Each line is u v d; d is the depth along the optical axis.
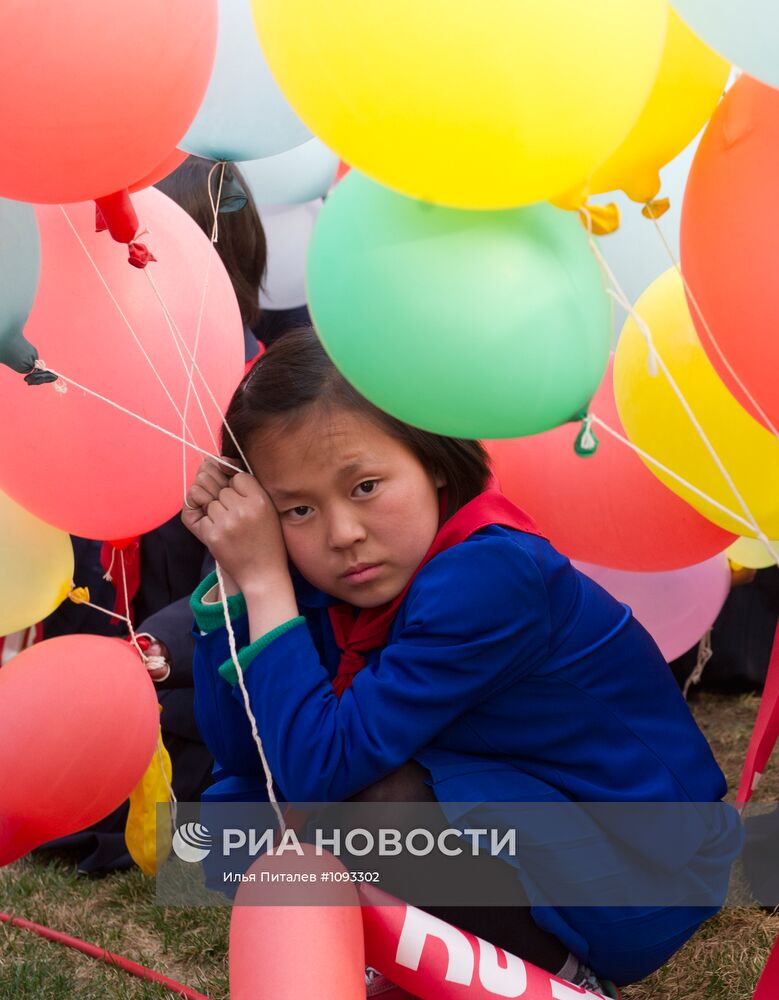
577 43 1.00
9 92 1.08
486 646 1.38
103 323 1.43
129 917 1.92
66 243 1.43
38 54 1.06
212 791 1.60
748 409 1.28
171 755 2.17
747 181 1.15
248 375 1.50
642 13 1.06
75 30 1.07
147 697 1.48
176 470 1.52
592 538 1.69
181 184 2.06
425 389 1.11
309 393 1.40
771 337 1.16
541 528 1.72
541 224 1.12
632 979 1.52
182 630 2.10
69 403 1.43
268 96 1.48
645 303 1.51
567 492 1.66
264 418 1.42
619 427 1.65
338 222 1.14
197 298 1.52
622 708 1.48
